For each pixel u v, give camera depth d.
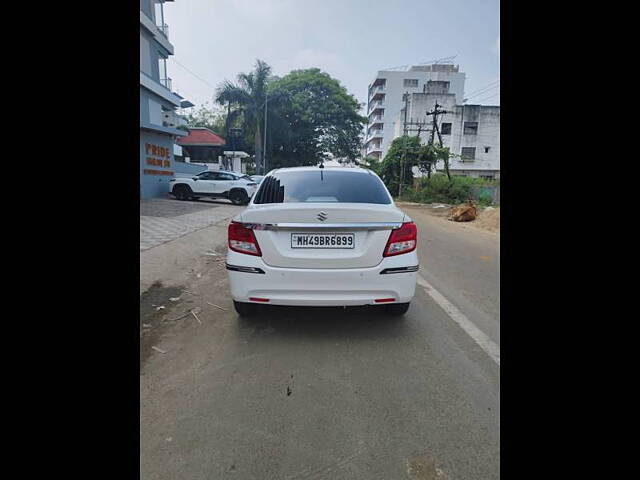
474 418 2.09
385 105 67.62
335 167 3.87
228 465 1.75
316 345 2.96
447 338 3.10
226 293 4.30
